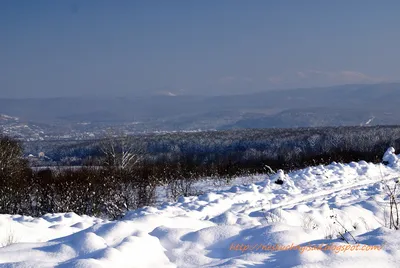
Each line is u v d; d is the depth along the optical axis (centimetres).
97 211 1630
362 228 797
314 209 905
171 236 584
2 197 1741
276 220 784
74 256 499
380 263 455
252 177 2239
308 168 1828
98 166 2544
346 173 1748
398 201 1031
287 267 446
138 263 484
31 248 523
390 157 2012
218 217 780
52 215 1082
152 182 1930
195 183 2189
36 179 1967
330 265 443
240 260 487
